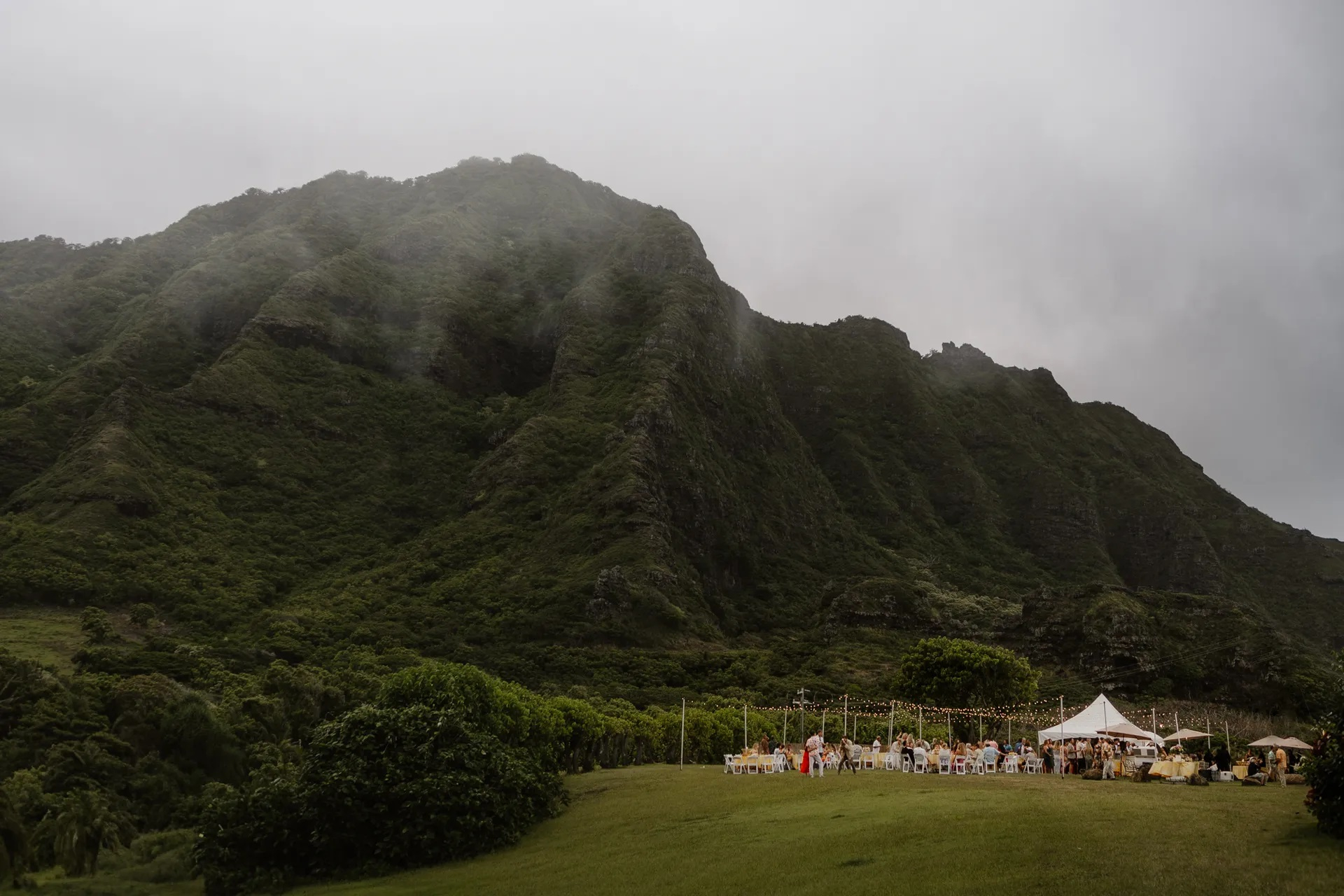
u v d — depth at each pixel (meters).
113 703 66.75
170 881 38.09
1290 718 90.81
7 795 39.38
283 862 34.50
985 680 70.12
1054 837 24.17
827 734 76.31
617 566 130.00
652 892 25.03
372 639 112.19
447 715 39.16
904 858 24.12
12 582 108.25
